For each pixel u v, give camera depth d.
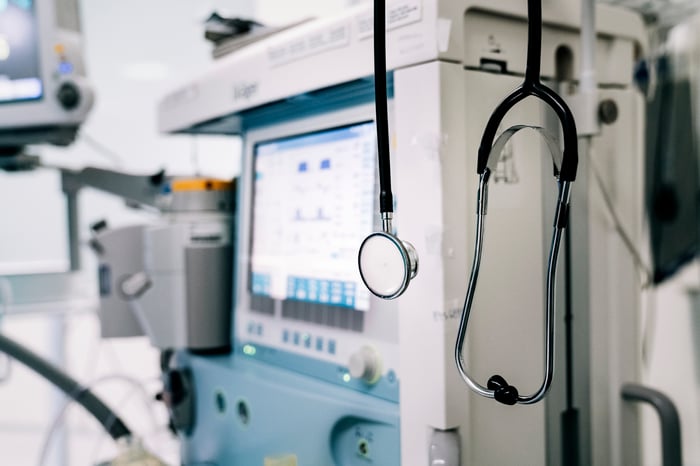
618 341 0.79
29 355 1.06
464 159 0.59
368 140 0.72
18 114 1.27
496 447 0.62
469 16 0.60
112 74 1.88
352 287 0.73
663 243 1.03
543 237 0.67
